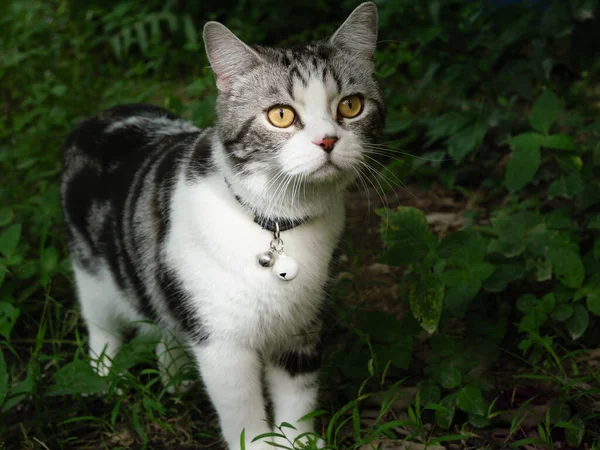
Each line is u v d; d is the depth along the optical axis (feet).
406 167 3.16
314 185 2.04
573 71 3.75
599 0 3.54
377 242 2.93
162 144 2.33
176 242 2.08
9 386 2.39
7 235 2.55
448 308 2.38
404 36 3.73
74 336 2.59
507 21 3.62
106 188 2.37
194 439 2.24
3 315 2.49
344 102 2.06
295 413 2.17
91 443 2.23
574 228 2.56
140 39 4.19
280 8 4.33
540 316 2.31
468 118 2.99
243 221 2.04
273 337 2.12
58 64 4.08
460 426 2.22
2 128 3.34
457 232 2.26
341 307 2.60
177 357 2.37
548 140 2.54
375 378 2.34
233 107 2.05
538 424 2.15
